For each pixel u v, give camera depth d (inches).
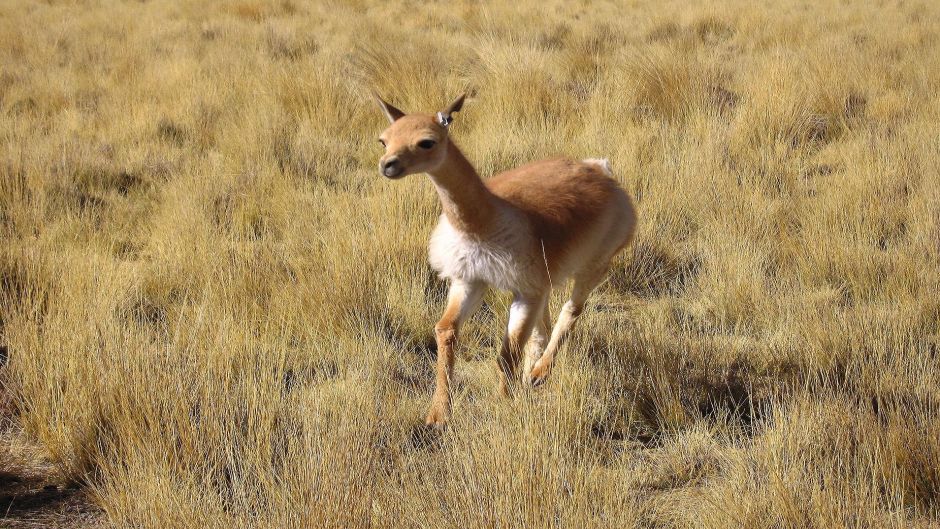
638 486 631.2
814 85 1615.4
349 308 869.2
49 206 1112.2
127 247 1056.2
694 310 943.0
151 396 643.5
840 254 990.4
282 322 824.9
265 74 1700.3
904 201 1141.1
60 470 628.4
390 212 1043.9
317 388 738.2
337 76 1642.5
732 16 2608.3
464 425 637.3
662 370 745.0
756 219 1085.8
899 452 617.0
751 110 1476.4
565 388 706.8
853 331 794.2
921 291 906.1
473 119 1510.8
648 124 1471.5
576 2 3110.2
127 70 1867.6
